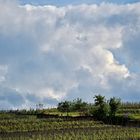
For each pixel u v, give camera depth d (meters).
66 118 177.75
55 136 132.50
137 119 168.88
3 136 134.88
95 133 139.12
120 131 143.62
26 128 162.12
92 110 187.38
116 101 184.75
